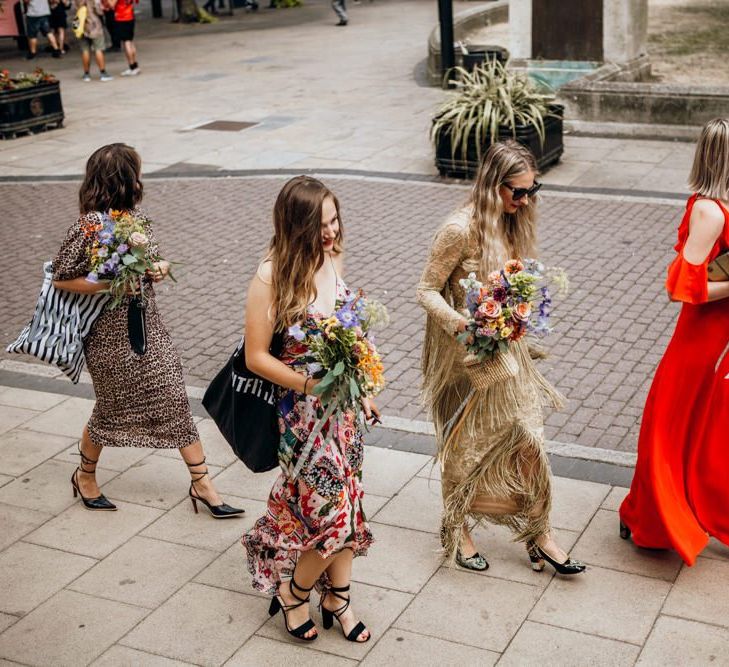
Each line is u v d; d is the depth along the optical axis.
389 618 4.26
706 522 4.45
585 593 4.36
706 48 16.19
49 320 4.88
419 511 5.05
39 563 4.75
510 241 4.22
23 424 6.17
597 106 12.70
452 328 4.12
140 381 4.86
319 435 3.81
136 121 15.05
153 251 4.80
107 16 18.83
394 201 10.60
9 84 14.25
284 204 3.65
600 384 6.39
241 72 18.67
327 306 3.84
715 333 4.26
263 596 4.46
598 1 13.92
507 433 4.27
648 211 9.80
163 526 5.02
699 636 4.06
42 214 10.90
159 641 4.18
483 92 11.16
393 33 22.55
